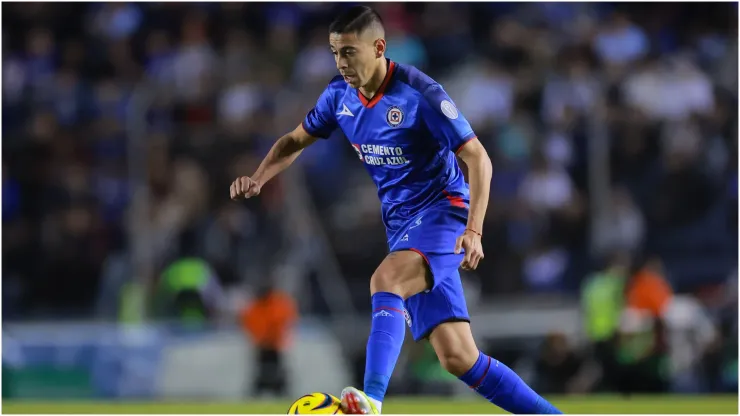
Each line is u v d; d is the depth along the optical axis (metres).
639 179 48.38
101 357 42.12
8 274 47.94
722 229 48.50
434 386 41.22
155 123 45.72
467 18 60.03
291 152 19.05
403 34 57.53
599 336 41.12
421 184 17.88
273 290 41.47
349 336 43.03
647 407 31.72
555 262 46.22
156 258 43.62
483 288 45.50
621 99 51.34
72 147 50.03
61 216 48.50
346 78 17.05
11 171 49.66
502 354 43.28
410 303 18.41
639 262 44.75
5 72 57.84
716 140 50.94
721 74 55.62
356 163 47.56
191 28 58.84
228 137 45.59
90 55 58.53
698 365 42.28
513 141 48.38
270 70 52.59
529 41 57.06
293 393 41.56
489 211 46.81
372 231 44.94
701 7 60.06
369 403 15.45
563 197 47.31
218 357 41.75
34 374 41.88
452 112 16.95
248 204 44.53
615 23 58.47
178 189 44.78
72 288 47.66
